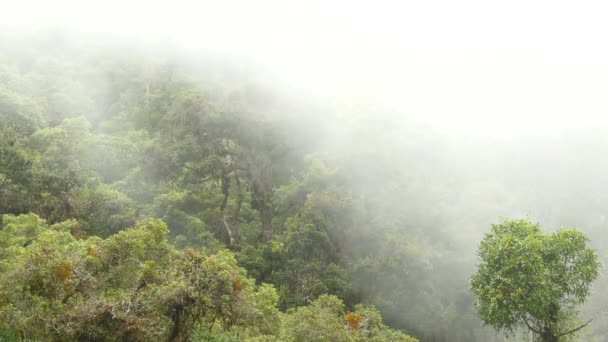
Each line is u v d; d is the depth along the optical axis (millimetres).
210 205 42156
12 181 32031
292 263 37188
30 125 39375
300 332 19906
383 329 25969
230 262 17469
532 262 15672
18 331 13008
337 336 20391
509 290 15883
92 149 37875
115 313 12875
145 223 16906
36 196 32188
